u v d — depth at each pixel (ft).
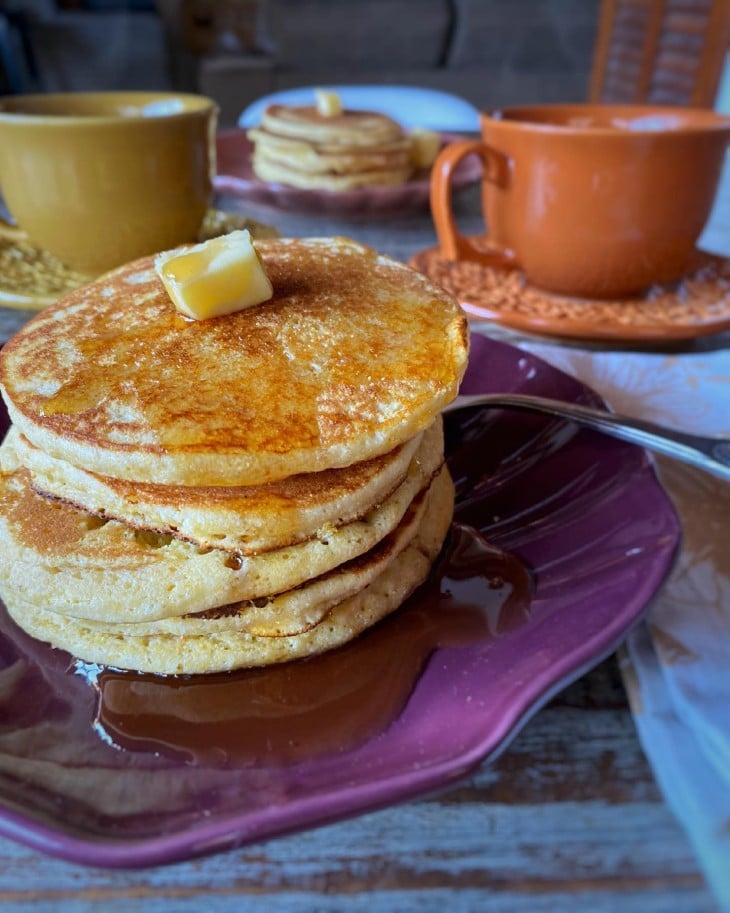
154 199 1.04
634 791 0.45
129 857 0.37
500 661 0.49
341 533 0.55
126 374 0.54
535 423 0.77
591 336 1.00
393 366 0.55
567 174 1.02
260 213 1.57
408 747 0.43
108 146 0.97
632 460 0.67
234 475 0.49
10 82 4.23
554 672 0.45
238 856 0.42
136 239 1.07
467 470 0.75
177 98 1.21
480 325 1.13
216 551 0.54
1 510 0.59
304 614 0.54
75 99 1.22
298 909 0.40
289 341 0.57
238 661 0.53
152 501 0.52
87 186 1.00
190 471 0.49
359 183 1.54
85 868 0.41
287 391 0.53
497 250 1.20
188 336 0.58
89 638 0.54
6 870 0.41
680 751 0.45
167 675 0.53
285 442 0.50
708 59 3.32
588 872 0.41
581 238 1.05
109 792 0.41
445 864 0.42
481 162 1.14
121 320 0.61
